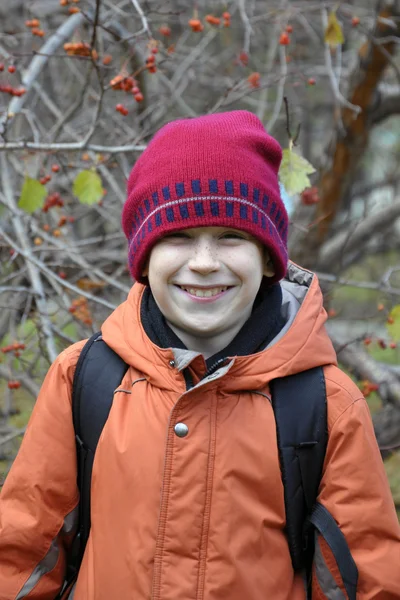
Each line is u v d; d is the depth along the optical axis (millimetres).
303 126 5438
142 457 1530
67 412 1637
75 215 4082
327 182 4117
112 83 2527
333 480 1549
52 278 2854
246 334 1641
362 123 3994
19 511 1607
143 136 2887
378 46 3609
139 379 1615
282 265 1653
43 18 4133
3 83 2830
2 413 3816
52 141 3264
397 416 3430
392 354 5863
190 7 4117
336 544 1509
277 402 1578
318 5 3758
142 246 1592
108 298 3643
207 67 4406
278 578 1521
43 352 2695
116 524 1528
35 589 1609
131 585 1486
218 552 1473
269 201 1604
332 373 1628
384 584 1488
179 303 1582
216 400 1556
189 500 1493
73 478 1627
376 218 4516
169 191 1542
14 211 3057
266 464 1529
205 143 1561
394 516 1551
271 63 4270
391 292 3449
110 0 3738
